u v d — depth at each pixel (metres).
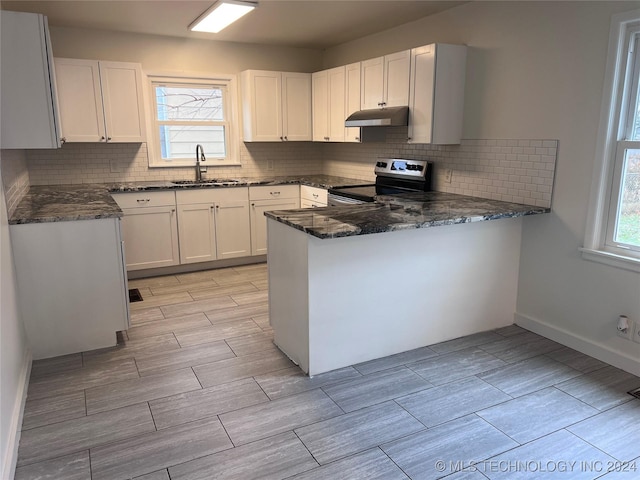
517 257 3.33
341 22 4.18
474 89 3.53
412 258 2.89
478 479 1.88
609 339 2.82
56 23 4.24
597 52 2.69
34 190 4.12
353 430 2.20
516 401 2.44
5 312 2.23
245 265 5.10
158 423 2.26
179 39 4.86
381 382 2.63
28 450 2.06
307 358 2.69
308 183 4.93
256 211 5.00
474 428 2.21
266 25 4.34
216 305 3.85
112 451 2.06
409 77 3.70
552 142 3.00
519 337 3.22
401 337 2.97
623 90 2.61
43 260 2.82
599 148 2.73
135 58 4.71
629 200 2.67
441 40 3.83
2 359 2.02
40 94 2.76
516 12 3.15
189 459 2.01
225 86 5.25
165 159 5.13
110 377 2.69
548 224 3.11
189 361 2.88
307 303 2.61
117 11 3.85
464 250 3.09
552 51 2.95
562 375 2.70
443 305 3.09
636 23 2.51
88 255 2.92
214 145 5.34
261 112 5.08
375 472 1.92
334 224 2.55
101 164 4.75
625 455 2.02
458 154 3.74
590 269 2.88
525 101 3.15
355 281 2.72
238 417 2.31
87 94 4.29
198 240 4.77
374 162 4.83
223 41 5.07
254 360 2.90
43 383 2.62
